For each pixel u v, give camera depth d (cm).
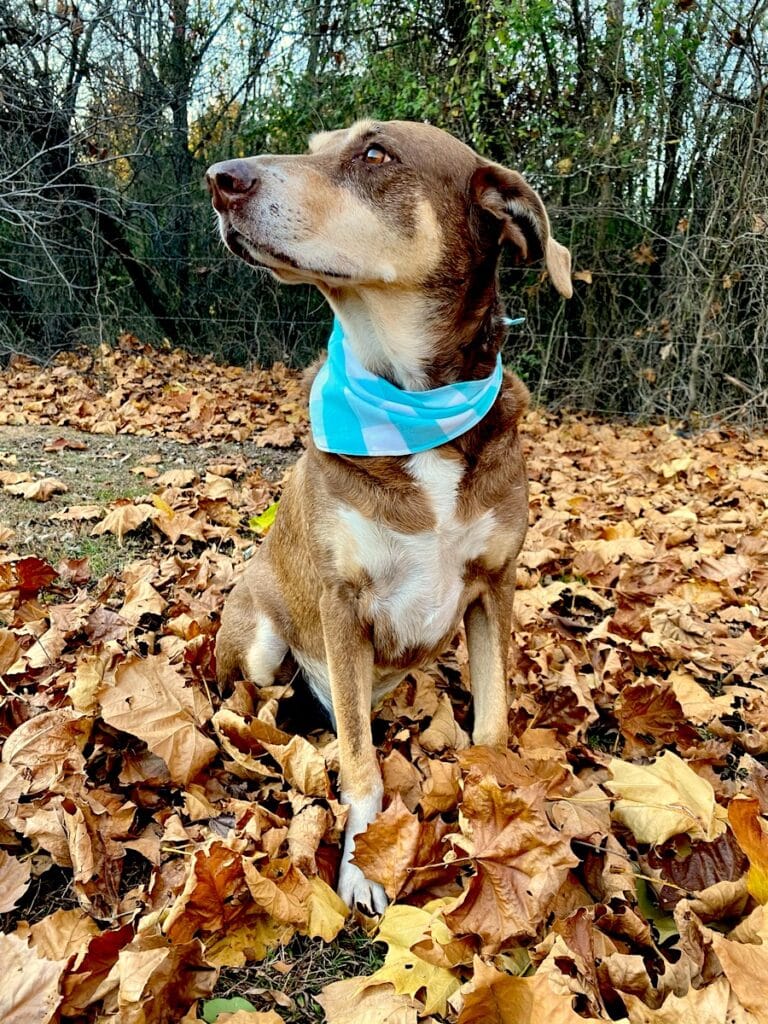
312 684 78
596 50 246
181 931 47
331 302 69
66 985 43
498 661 67
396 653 67
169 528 116
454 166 67
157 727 63
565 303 265
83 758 62
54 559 105
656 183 256
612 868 54
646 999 45
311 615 72
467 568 65
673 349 242
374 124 65
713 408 239
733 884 50
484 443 64
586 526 134
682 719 74
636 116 246
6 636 77
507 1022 42
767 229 226
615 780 61
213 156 314
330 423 64
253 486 149
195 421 202
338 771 66
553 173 249
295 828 57
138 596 93
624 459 196
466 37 241
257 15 298
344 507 63
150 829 58
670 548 128
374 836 54
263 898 49
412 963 47
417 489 62
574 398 262
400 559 63
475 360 68
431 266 65
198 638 82
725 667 90
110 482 142
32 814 56
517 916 48
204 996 45
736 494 156
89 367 269
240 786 65
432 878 55
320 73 287
